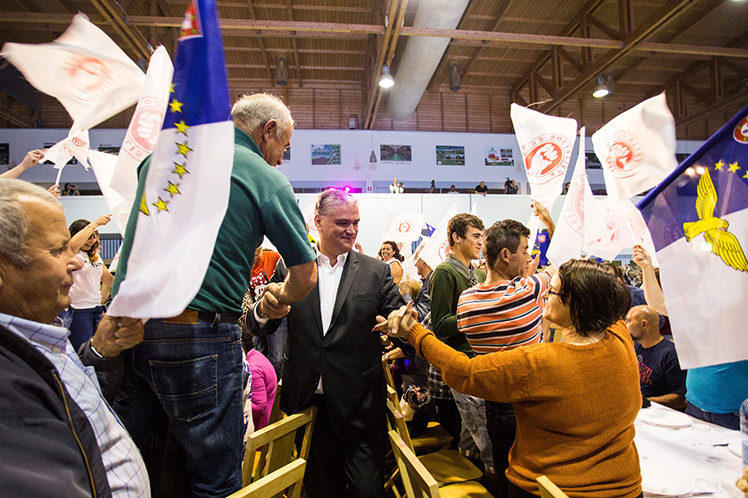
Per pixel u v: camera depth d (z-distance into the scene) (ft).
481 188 38.75
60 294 2.51
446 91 48.57
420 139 44.57
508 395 3.85
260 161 3.56
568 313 4.10
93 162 6.18
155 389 3.11
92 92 4.66
